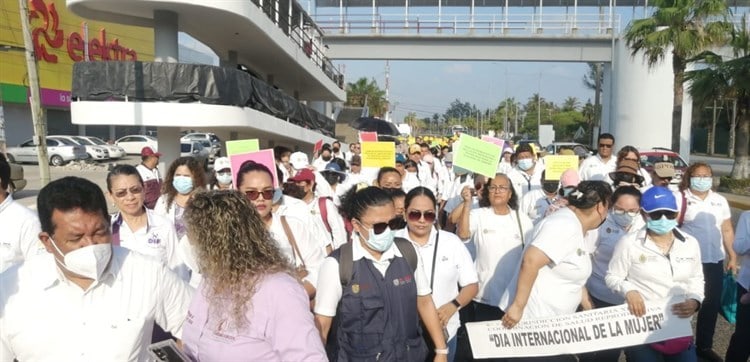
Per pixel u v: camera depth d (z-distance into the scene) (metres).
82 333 2.65
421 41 37.31
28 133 34.72
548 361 4.37
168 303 2.93
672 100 31.59
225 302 2.52
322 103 40.44
